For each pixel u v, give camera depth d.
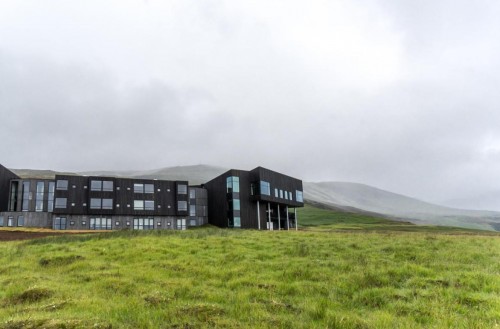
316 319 11.73
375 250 24.84
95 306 12.98
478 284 15.26
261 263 21.02
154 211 80.81
